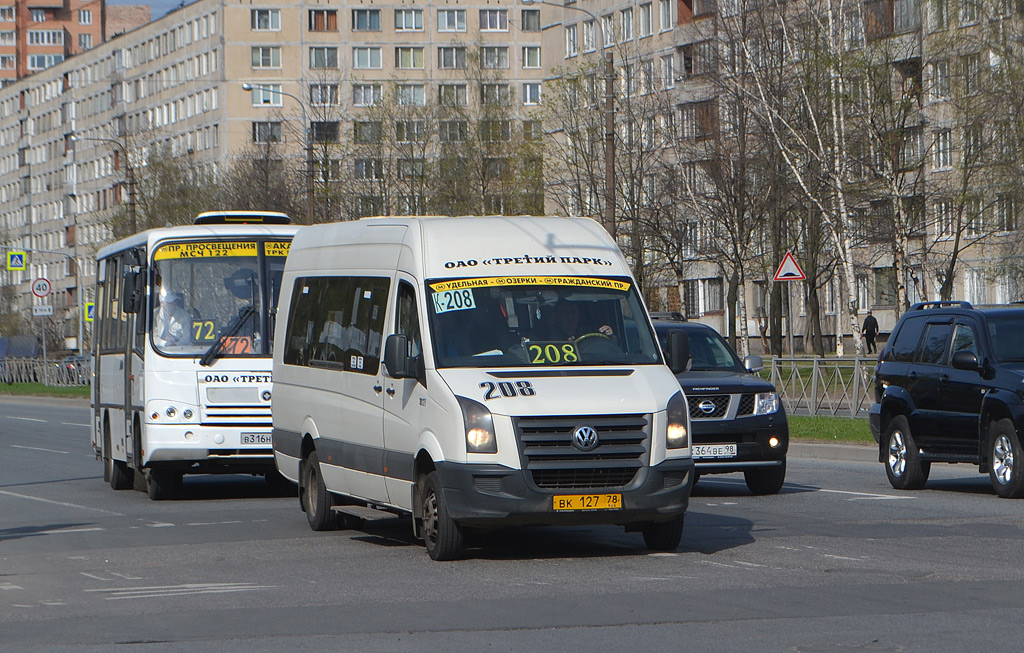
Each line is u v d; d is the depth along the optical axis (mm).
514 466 15625
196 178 93875
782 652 11000
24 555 18172
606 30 112062
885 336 91000
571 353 16719
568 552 17297
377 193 81750
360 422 18328
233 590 14891
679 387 16531
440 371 16328
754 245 66375
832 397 40000
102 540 19719
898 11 63500
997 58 55219
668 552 17047
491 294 17047
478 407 15781
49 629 12758
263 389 25453
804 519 20234
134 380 25984
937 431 23844
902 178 59562
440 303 16906
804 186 56625
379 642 11758
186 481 30938
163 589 15094
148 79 186375
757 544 17547
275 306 25812
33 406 73875
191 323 25469
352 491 18734
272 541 19234
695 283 107000
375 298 18250
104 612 13664
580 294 17266
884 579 14578
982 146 55188
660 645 11359
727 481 27672
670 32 105750
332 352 19422
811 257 68500
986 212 58281
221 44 167875
